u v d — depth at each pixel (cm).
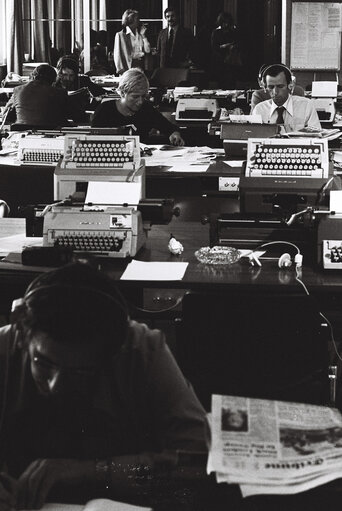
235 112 887
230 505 164
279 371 288
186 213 521
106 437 190
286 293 284
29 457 190
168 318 372
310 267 365
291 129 734
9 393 185
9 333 185
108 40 1659
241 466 164
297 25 1316
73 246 376
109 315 162
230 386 291
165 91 1175
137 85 696
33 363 167
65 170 482
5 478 175
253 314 280
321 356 286
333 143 736
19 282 355
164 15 1473
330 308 374
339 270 358
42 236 389
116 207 385
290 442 172
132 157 483
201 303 281
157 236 420
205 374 291
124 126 673
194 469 172
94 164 483
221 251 370
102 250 375
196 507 167
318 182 490
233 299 279
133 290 391
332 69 1323
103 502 164
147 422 192
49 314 161
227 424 176
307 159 495
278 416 180
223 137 648
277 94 729
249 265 368
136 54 1391
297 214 380
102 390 186
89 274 166
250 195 493
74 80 1049
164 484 172
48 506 169
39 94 844
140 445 193
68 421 188
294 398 291
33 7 1466
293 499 160
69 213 382
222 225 386
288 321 280
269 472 163
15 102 852
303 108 736
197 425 186
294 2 1310
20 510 170
